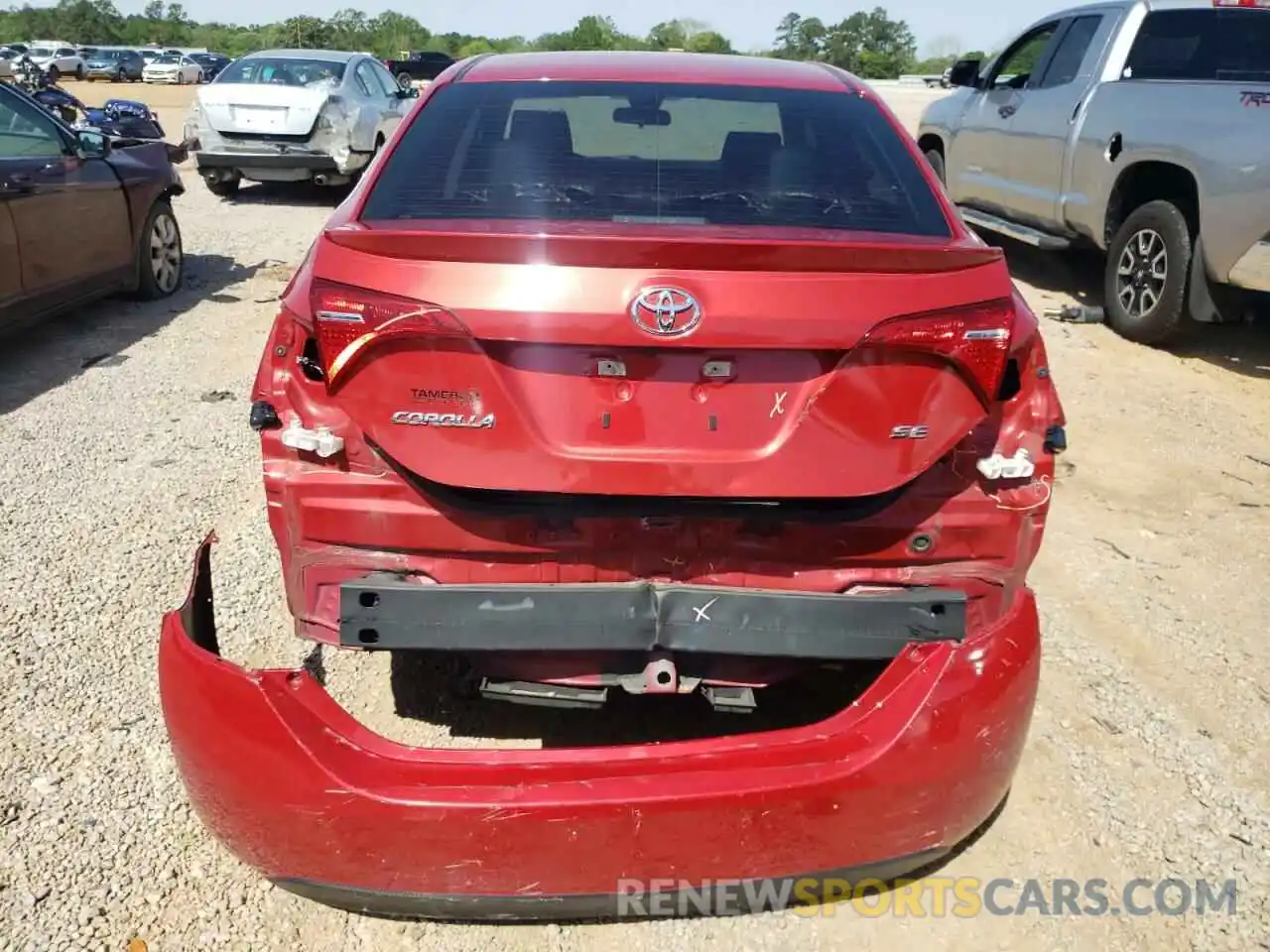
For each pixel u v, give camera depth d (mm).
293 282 2812
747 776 2229
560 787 2193
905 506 2537
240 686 2283
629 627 2434
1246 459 5320
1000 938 2531
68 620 3623
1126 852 2783
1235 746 3195
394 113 12703
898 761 2281
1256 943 2521
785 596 2447
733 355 2320
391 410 2369
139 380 6031
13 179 5934
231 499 4543
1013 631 2463
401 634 2441
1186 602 3988
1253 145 6055
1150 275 6969
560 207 2775
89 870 2605
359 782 2199
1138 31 7418
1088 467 5176
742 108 3154
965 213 9375
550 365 2326
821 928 2549
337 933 2486
